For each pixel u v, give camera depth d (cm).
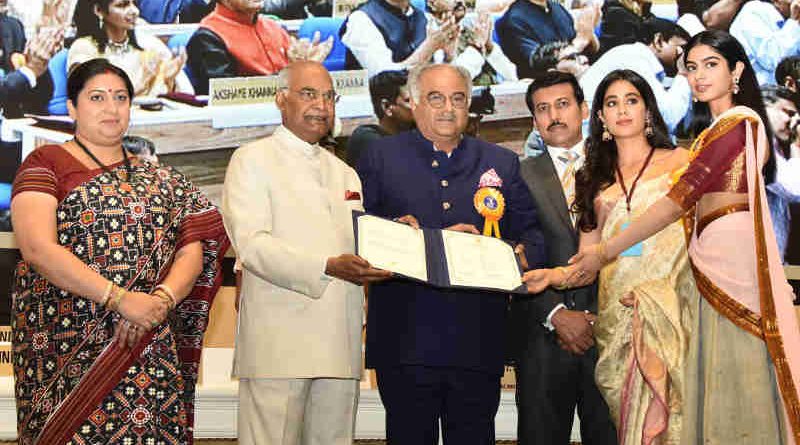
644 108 394
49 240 317
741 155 332
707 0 559
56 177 332
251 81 528
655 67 555
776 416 324
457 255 347
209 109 521
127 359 323
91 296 316
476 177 384
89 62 349
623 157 397
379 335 369
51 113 507
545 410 394
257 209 353
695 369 338
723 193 334
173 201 350
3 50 504
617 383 370
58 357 321
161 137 516
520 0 548
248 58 527
